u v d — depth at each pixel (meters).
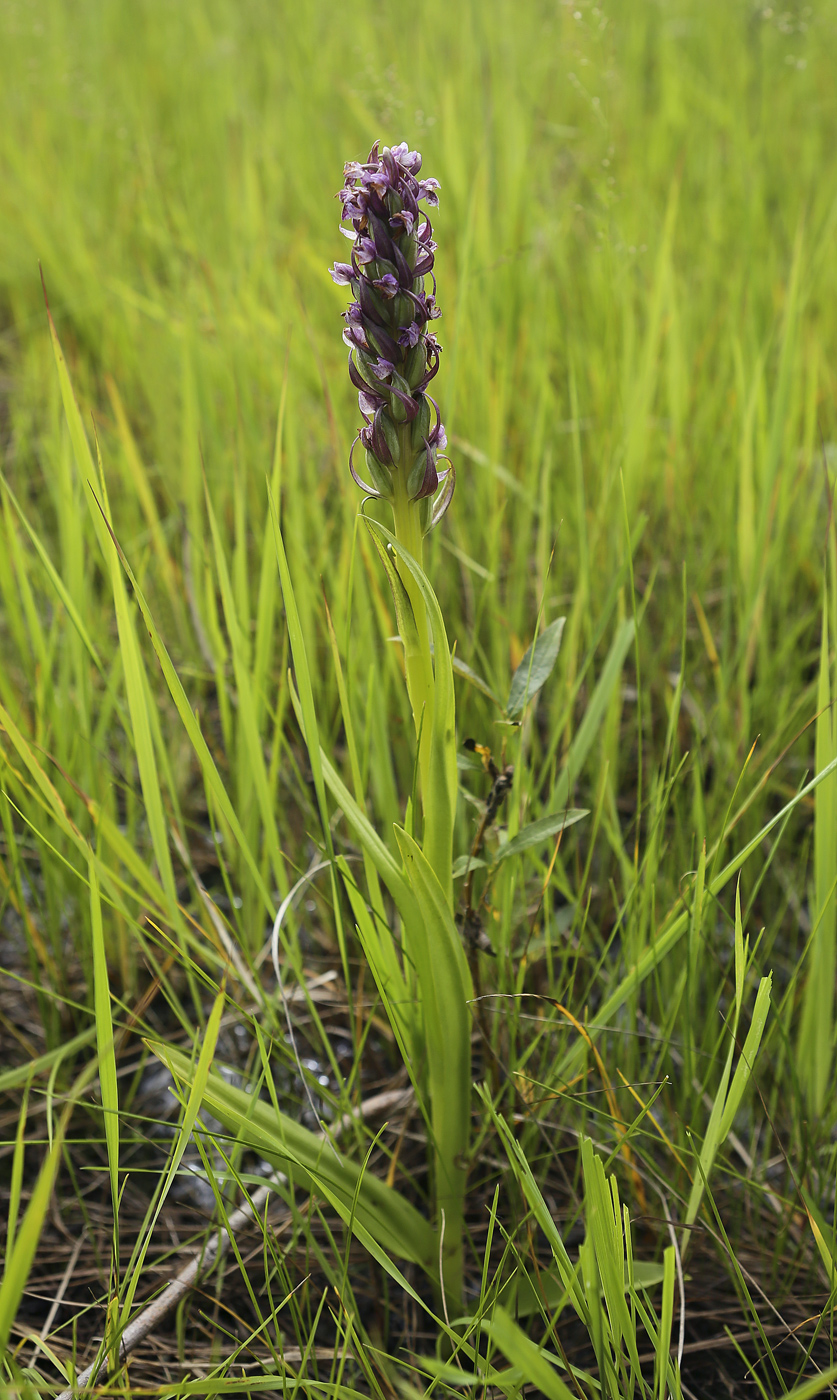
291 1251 0.55
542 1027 0.59
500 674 0.65
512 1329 0.38
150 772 0.54
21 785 0.60
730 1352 0.53
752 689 0.74
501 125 1.15
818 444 0.86
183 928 0.56
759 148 1.24
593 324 0.93
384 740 0.60
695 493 0.82
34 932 0.64
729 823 0.55
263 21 1.81
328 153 1.29
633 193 1.06
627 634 0.59
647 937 0.59
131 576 0.49
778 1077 0.55
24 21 1.78
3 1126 0.61
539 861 0.59
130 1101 0.61
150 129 1.44
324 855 0.53
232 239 1.05
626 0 1.71
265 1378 0.45
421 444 0.44
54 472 0.81
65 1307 0.55
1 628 0.84
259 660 0.60
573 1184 0.54
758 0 1.44
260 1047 0.50
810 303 0.95
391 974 0.54
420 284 0.43
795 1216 0.55
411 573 0.45
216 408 0.91
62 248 1.21
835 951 0.55
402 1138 0.58
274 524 0.48
